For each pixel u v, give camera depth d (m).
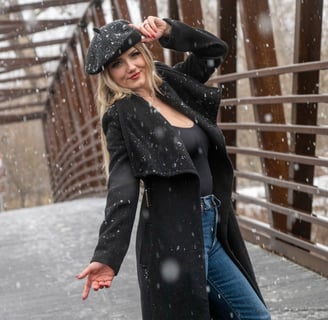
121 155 3.26
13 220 12.38
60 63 21.16
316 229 11.16
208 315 3.23
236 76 7.66
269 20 7.34
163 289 3.26
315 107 6.45
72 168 21.05
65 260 7.87
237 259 3.46
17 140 54.22
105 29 3.39
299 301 5.38
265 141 7.38
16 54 29.95
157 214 3.26
